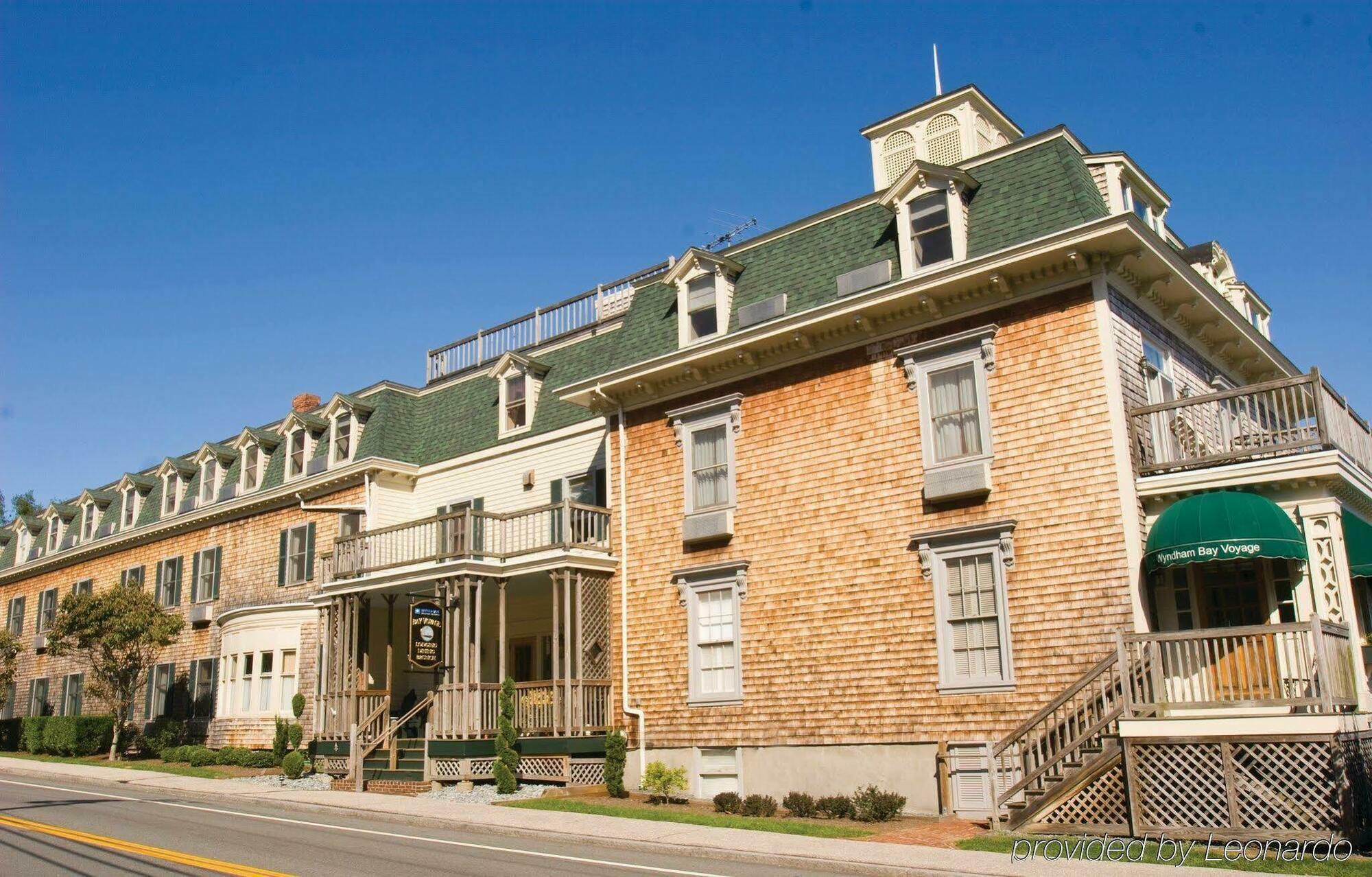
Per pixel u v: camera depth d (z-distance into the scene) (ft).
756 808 58.29
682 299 74.18
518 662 88.22
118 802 64.39
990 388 59.57
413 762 75.46
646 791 69.00
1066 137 61.21
